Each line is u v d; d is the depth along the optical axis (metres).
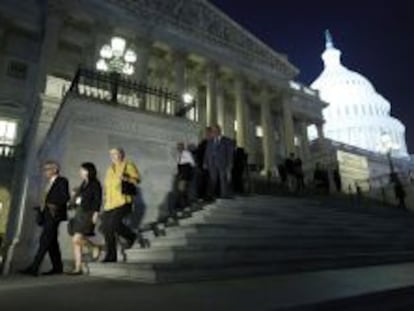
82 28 30.03
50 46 25.75
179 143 11.29
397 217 16.31
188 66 36.91
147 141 11.41
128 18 30.45
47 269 8.84
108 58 14.23
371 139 80.00
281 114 45.31
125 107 11.31
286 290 4.52
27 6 27.69
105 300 4.05
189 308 3.54
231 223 8.89
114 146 10.73
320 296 4.01
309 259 7.20
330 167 38.78
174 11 33.84
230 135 41.41
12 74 27.22
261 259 6.98
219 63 36.44
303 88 47.81
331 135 82.12
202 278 5.79
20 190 21.09
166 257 6.74
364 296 4.14
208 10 36.94
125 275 6.28
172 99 13.26
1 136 25.69
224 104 42.03
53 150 13.15
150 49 31.75
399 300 4.54
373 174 49.16
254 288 4.74
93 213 7.30
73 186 9.68
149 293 4.48
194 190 11.23
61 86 17.75
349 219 12.51
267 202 11.62
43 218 7.36
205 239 7.53
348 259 7.83
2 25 27.50
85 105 10.63
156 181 11.12
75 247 7.32
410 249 11.08
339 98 87.25
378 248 10.02
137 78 29.05
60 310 3.54
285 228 9.27
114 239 7.42
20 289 4.96
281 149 44.97
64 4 27.27
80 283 5.59
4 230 23.11
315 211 12.14
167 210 10.97
